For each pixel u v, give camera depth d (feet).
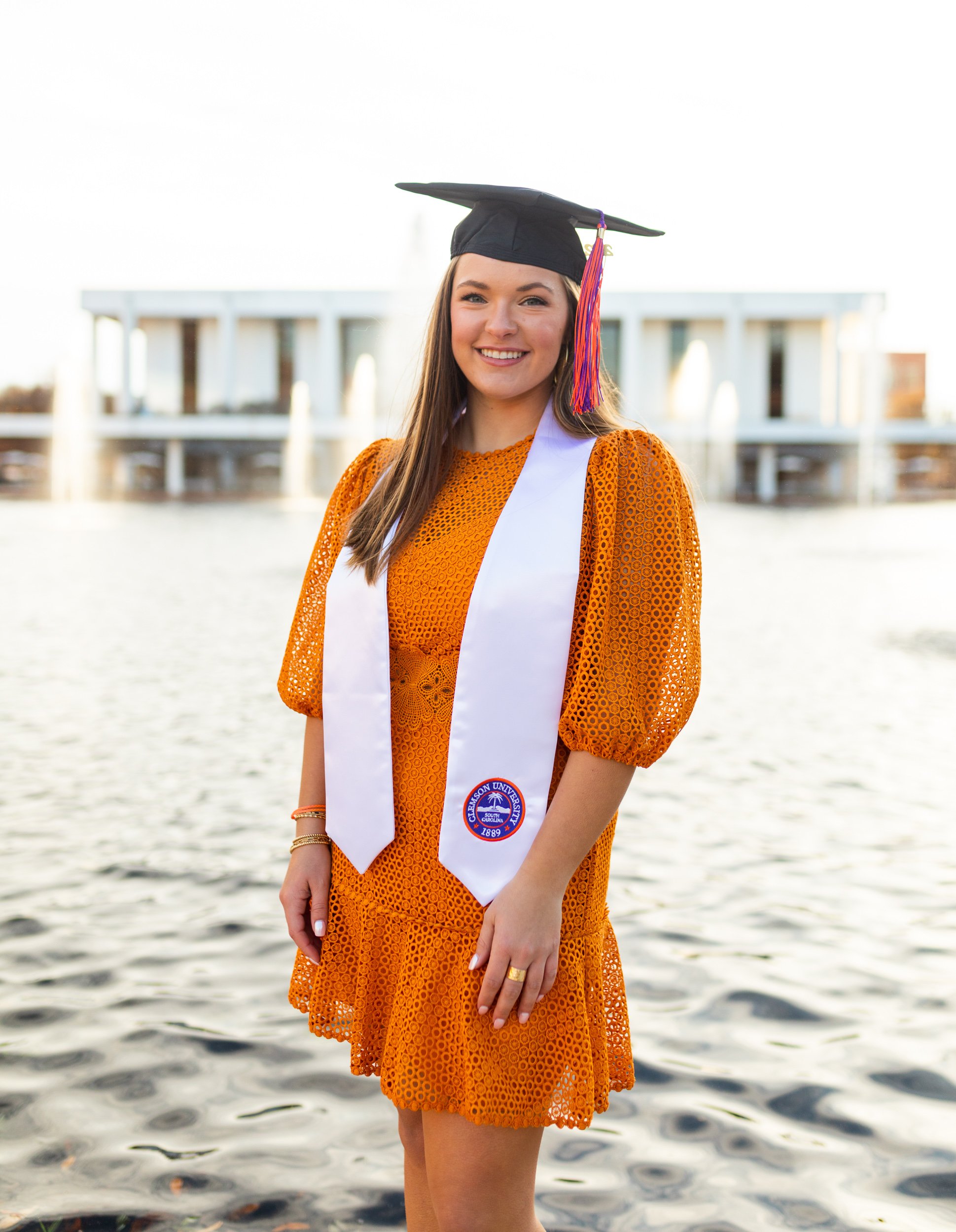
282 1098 8.21
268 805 15.89
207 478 161.89
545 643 4.81
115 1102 8.14
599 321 5.32
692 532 5.14
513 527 4.94
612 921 11.67
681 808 16.06
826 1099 8.16
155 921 11.60
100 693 24.11
